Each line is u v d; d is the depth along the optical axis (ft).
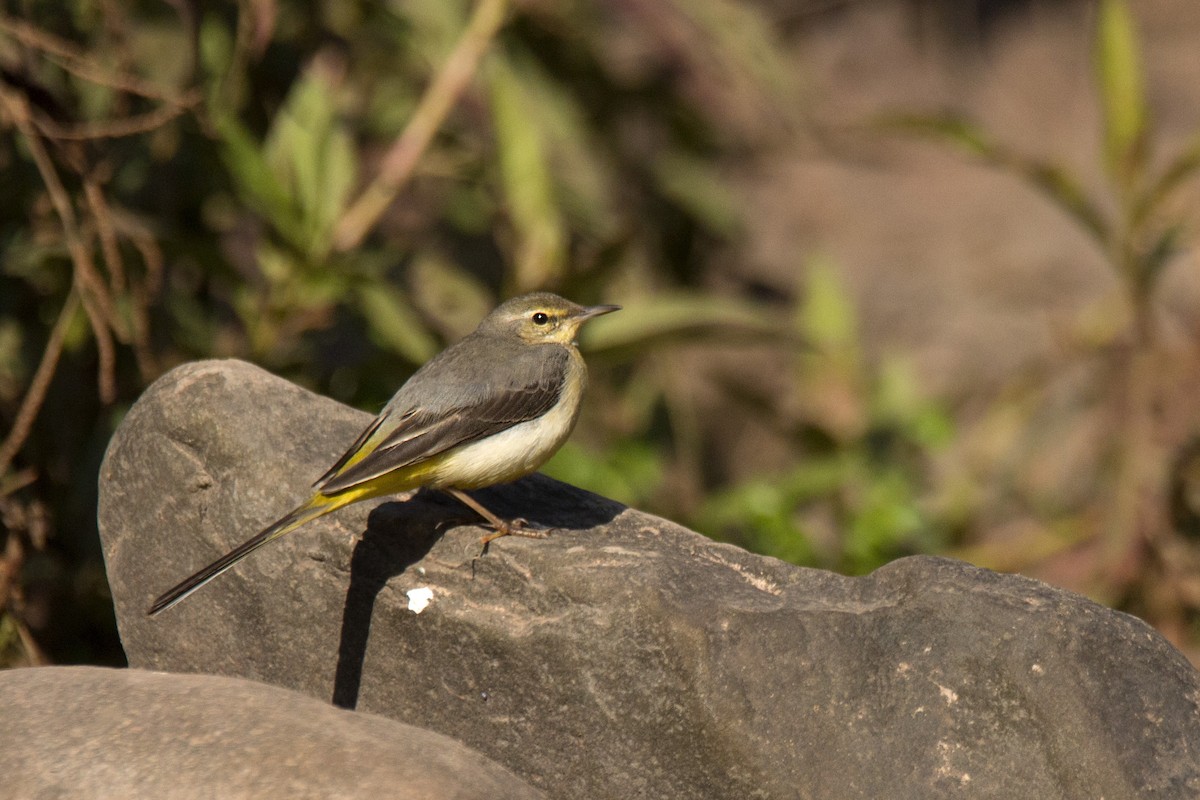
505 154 45.47
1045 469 59.36
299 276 42.29
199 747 22.45
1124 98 48.91
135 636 30.78
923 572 26.04
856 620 25.43
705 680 25.38
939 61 96.27
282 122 42.83
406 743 23.02
